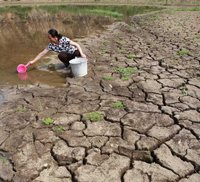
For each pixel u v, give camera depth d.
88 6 20.59
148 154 2.29
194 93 3.49
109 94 3.54
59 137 2.55
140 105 3.18
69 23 11.31
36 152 2.34
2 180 2.05
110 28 9.62
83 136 2.55
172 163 2.16
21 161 2.23
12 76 4.46
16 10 17.78
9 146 2.43
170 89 3.64
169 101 3.26
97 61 5.12
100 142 2.45
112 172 2.08
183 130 2.63
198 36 7.45
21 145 2.44
